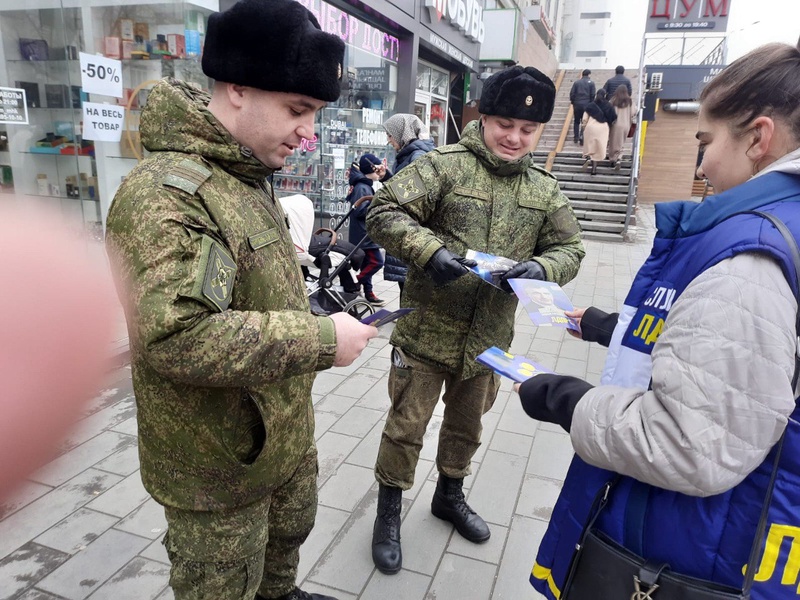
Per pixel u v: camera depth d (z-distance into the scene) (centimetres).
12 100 363
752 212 99
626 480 112
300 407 143
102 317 34
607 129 1159
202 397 122
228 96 119
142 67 440
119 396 337
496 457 309
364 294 594
